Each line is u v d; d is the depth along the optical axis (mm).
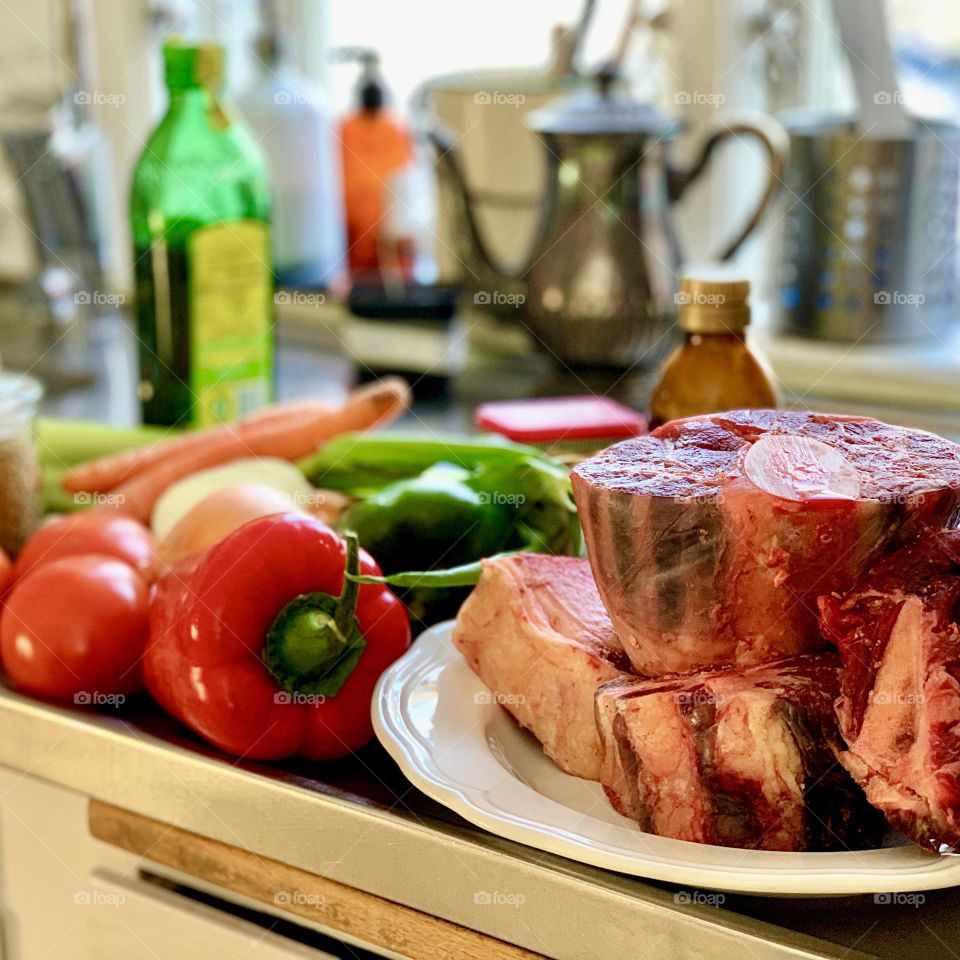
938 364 1324
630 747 583
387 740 644
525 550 818
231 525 812
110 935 748
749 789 569
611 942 568
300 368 1509
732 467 597
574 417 1033
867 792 558
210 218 1115
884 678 559
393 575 732
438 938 621
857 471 591
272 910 687
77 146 1553
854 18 1307
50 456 1097
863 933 543
